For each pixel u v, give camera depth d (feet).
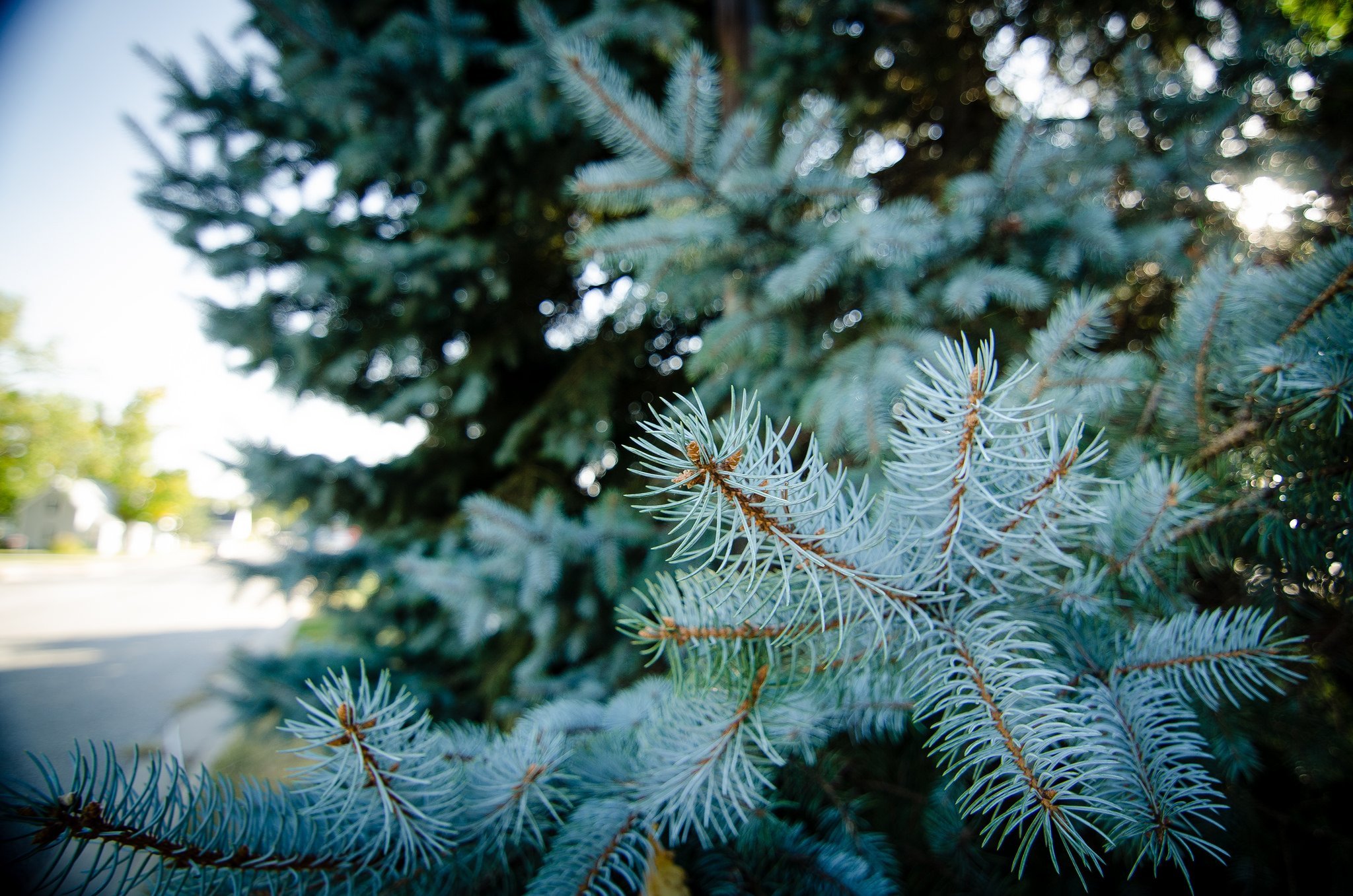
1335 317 1.40
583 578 3.62
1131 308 3.05
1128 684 1.38
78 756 1.20
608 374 4.62
